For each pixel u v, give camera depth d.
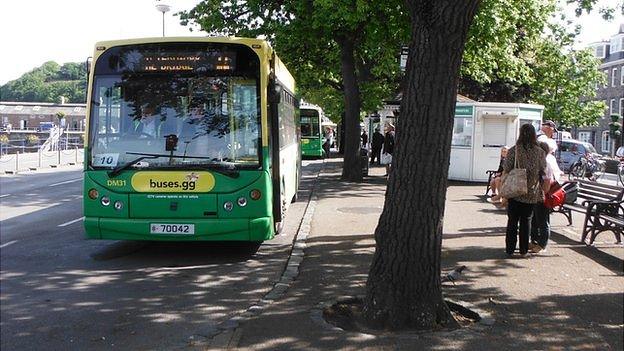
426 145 5.29
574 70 37.91
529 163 8.27
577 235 10.18
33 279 7.87
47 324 6.00
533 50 35.38
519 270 7.64
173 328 5.87
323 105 42.78
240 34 20.83
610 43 66.50
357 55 23.62
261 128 8.79
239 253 9.62
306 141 38.62
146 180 8.66
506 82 35.25
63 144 45.31
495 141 20.41
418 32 5.22
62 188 20.92
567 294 6.52
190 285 7.59
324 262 8.41
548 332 5.30
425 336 5.18
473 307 6.00
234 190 8.68
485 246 9.28
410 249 5.38
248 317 5.80
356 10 17.09
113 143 8.76
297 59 23.47
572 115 38.59
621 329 5.39
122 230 8.66
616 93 64.00
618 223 8.77
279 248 10.02
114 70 8.88
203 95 8.83
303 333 5.29
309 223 11.87
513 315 5.77
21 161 35.59
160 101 8.80
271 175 9.18
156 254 9.55
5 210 14.89
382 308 5.42
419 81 5.23
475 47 18.72
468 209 13.74
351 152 21.53
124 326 5.94
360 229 11.17
